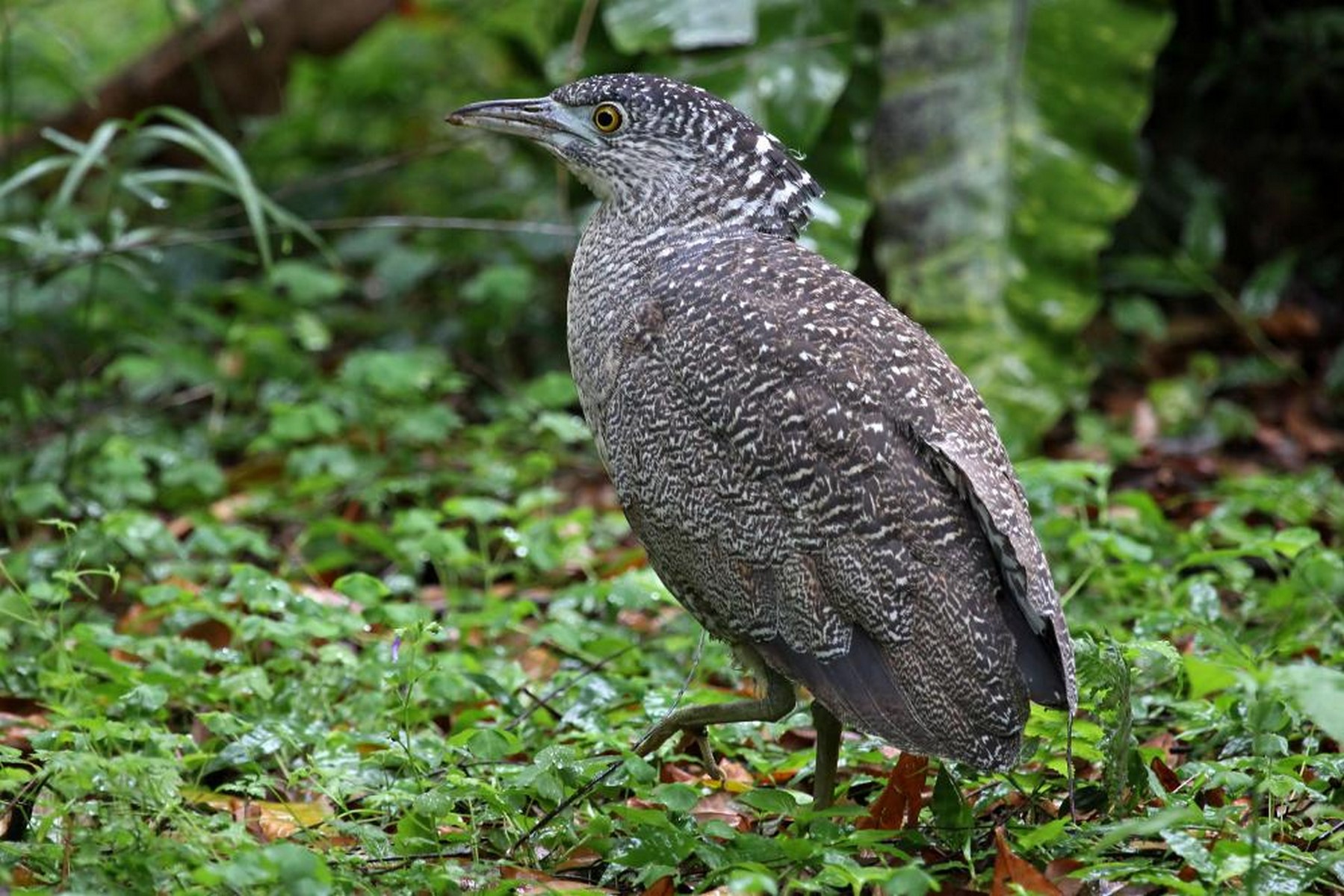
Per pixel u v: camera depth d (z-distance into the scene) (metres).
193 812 8.01
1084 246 14.54
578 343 8.96
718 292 8.41
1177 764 9.34
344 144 19.84
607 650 10.94
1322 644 10.48
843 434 7.97
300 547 12.99
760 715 8.57
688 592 8.55
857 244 14.70
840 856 7.41
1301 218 18.31
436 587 12.97
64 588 10.02
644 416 8.43
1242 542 11.95
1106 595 11.53
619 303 8.78
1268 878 7.29
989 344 14.52
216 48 18.00
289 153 18.97
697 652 9.32
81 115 18.02
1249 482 13.51
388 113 20.47
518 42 18.97
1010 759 7.81
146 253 14.48
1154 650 8.59
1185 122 18.25
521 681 10.38
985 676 7.81
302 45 18.53
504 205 18.19
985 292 14.54
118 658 10.89
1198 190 17.33
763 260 8.57
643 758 9.00
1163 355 17.28
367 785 8.77
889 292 14.71
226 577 12.34
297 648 10.39
